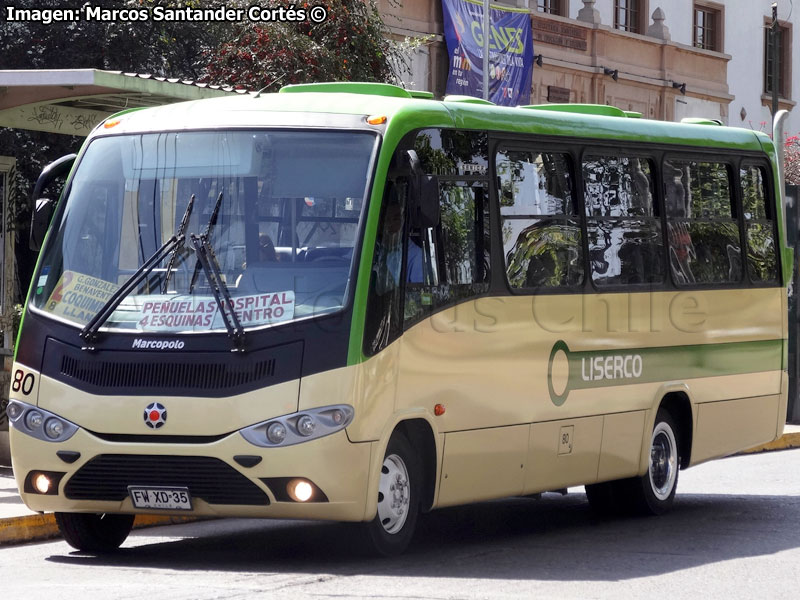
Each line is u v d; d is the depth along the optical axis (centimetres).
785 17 5966
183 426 1258
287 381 1249
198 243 1306
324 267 1282
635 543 1499
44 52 3228
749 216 1928
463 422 1396
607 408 1627
